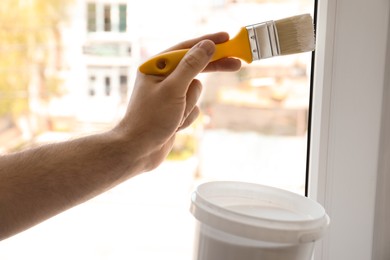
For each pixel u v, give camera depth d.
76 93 1.13
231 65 0.72
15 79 1.15
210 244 0.54
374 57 0.70
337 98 0.72
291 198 0.61
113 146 0.65
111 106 1.12
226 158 1.12
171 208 1.16
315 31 0.74
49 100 1.15
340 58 0.71
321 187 0.74
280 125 1.09
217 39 0.69
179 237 1.12
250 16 1.02
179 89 0.60
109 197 1.18
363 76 0.71
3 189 0.65
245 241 0.52
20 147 1.15
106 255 1.10
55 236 1.14
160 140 0.64
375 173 0.73
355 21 0.69
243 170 1.11
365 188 0.73
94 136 0.67
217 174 1.12
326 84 0.72
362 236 0.75
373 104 0.71
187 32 1.06
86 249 1.11
